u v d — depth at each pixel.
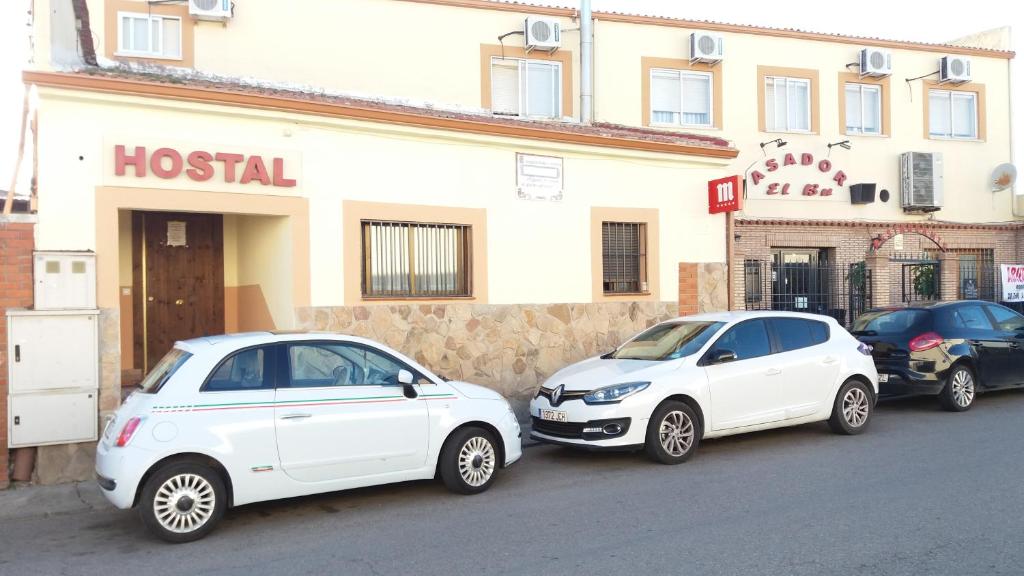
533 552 5.40
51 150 8.04
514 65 15.84
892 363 10.67
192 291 11.36
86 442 7.91
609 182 11.72
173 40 13.78
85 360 7.89
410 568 5.16
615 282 11.94
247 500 6.05
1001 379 10.98
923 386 10.49
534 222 11.10
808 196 17.34
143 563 5.43
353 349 6.77
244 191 9.08
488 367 10.74
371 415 6.55
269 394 6.22
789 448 8.60
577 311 11.41
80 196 8.14
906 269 17.80
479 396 7.23
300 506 6.81
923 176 17.88
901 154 18.11
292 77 14.37
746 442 9.02
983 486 6.73
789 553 5.18
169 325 11.20
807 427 9.79
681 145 12.06
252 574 5.14
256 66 14.18
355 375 6.69
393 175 10.07
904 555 5.09
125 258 10.84
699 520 6.02
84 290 8.00
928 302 11.41
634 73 16.34
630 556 5.24
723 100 16.88
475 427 7.14
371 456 6.54
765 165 17.03
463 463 7.04
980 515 5.91
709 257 12.46
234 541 5.88
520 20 15.80
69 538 6.11
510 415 7.39
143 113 8.51
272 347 6.41
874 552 5.16
